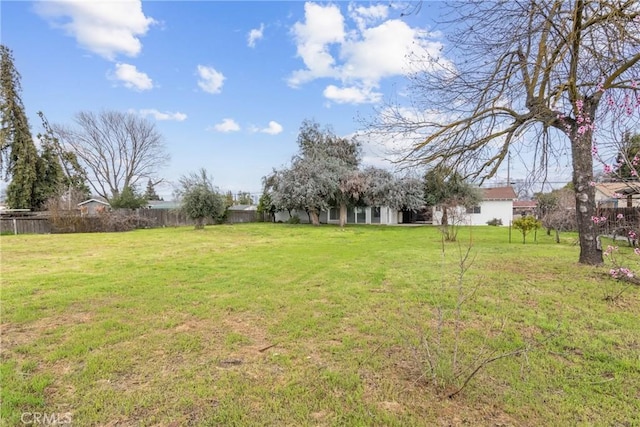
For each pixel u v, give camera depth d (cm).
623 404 214
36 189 2386
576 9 488
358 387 237
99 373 258
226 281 572
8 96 2302
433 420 200
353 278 584
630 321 357
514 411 208
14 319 383
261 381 247
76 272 662
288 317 387
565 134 607
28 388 235
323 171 2083
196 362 279
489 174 684
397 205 2005
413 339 318
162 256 884
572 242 1120
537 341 310
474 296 454
